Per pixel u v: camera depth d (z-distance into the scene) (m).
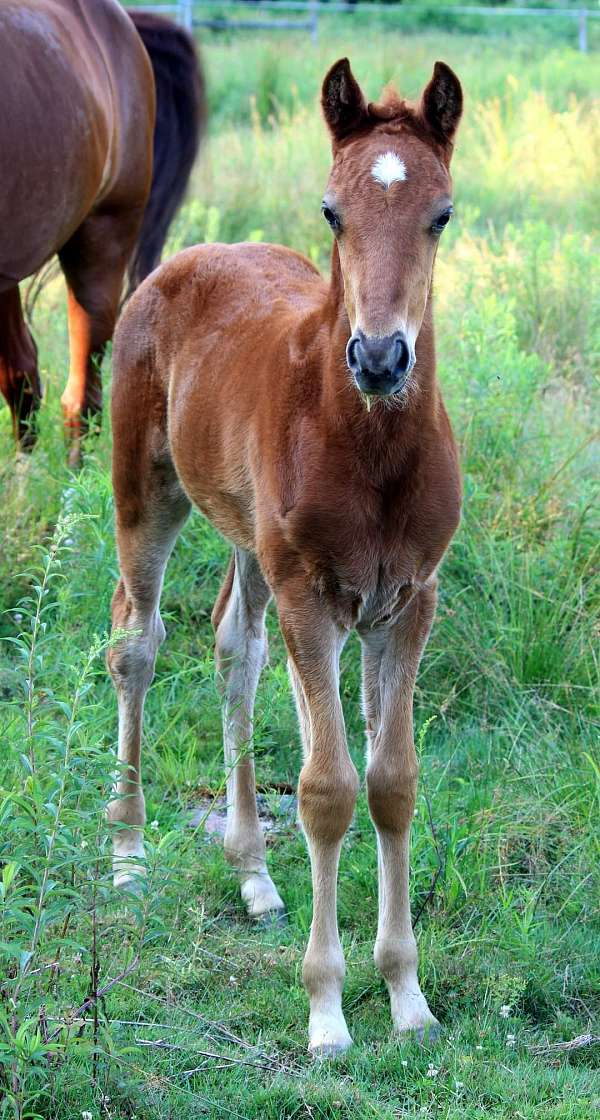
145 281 5.63
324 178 13.73
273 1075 4.14
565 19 26.23
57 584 6.88
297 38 24.06
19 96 7.31
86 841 4.26
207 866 5.31
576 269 10.03
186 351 5.17
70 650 6.22
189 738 6.09
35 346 8.40
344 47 20.72
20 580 7.03
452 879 4.84
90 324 8.35
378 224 3.88
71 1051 3.86
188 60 9.23
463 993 4.56
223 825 5.64
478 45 22.66
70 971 4.45
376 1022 4.45
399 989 4.40
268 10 28.41
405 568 4.32
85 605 6.59
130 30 8.56
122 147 8.40
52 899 4.17
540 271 10.15
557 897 5.06
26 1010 3.62
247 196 12.95
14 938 4.08
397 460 4.15
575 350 9.48
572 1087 4.07
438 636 6.39
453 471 4.35
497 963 4.62
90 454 7.86
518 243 10.87
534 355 8.12
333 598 4.34
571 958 4.70
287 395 4.38
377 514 4.20
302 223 12.45
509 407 7.52
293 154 14.55
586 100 16.92
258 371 4.67
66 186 7.69
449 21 27.11
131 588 5.45
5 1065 3.70
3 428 8.46
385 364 3.76
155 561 5.46
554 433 7.94
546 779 5.51
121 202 8.47
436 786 5.46
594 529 6.83
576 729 5.96
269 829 5.67
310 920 4.95
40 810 3.85
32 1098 3.68
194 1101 3.94
